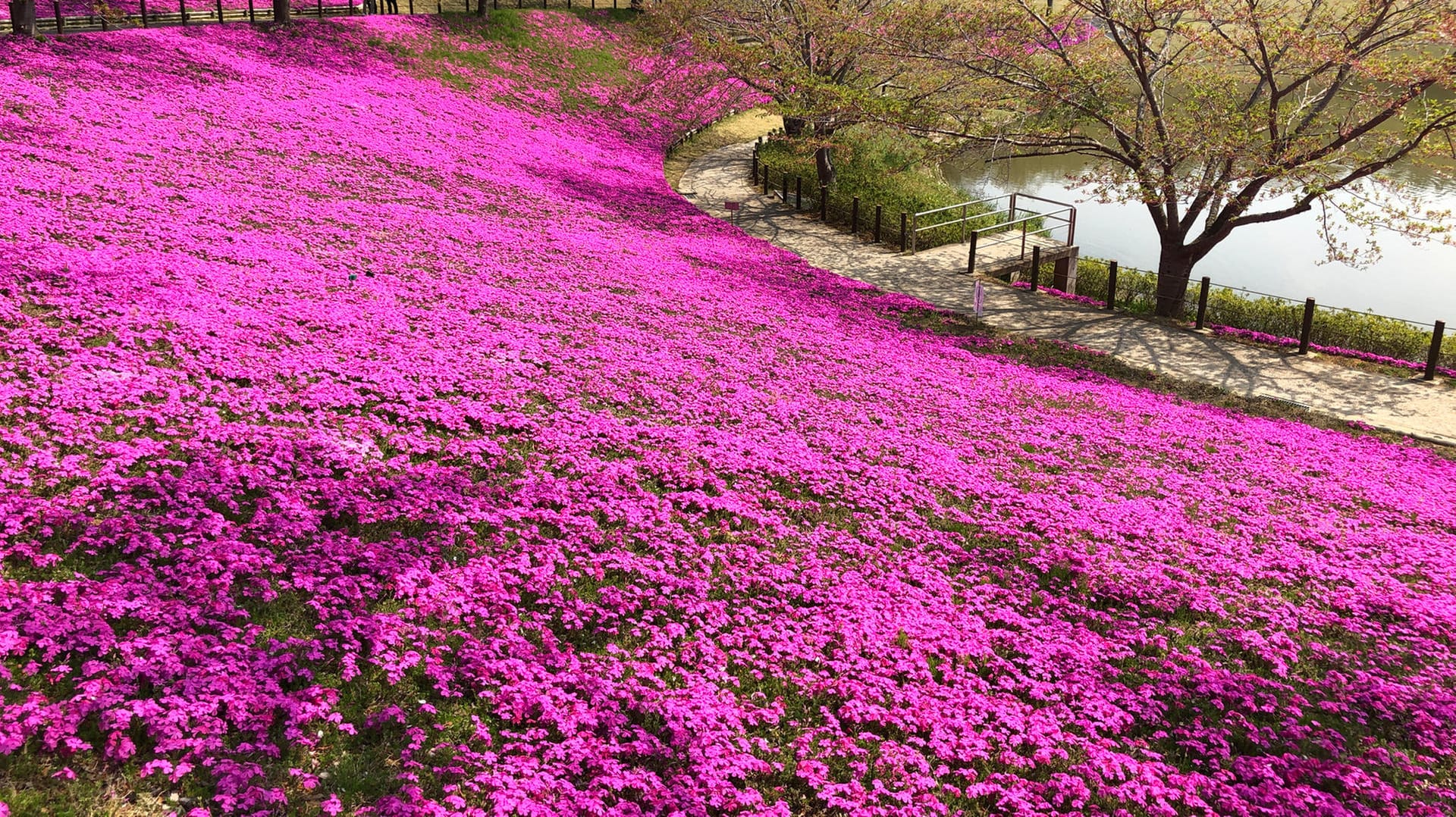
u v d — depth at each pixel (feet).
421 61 128.57
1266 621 36.60
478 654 26.89
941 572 37.27
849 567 36.37
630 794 23.35
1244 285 103.55
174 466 31.99
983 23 83.35
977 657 31.63
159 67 92.89
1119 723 29.19
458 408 42.24
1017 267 92.17
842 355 62.64
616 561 33.12
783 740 26.84
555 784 22.81
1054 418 56.03
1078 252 102.94
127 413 34.27
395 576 29.27
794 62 113.19
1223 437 55.72
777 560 35.78
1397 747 29.89
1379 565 41.68
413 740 23.49
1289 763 28.12
